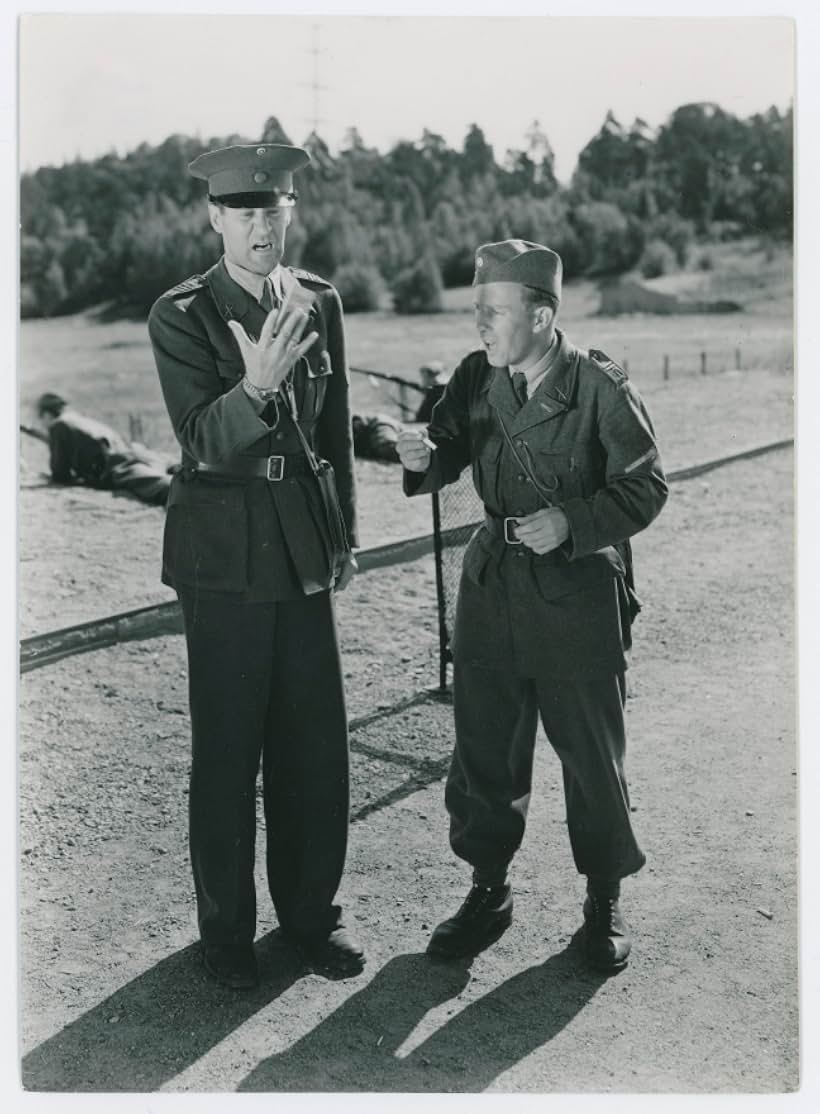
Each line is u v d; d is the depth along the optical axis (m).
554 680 3.62
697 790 4.82
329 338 3.73
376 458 9.22
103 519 7.83
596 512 3.46
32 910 4.14
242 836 3.70
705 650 6.07
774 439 9.45
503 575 3.64
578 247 16.31
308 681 3.71
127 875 4.34
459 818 3.85
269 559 3.58
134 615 6.15
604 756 3.65
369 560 6.99
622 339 14.34
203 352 3.51
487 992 3.72
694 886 4.21
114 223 15.38
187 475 3.64
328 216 16.16
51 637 5.98
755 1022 3.62
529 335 3.48
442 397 3.81
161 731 5.30
